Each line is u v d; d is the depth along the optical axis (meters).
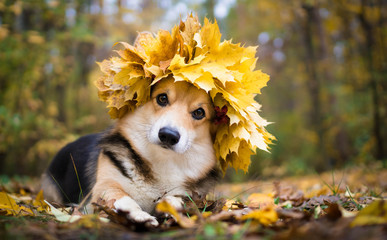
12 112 1.88
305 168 2.91
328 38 3.28
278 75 4.88
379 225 0.44
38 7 1.92
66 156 0.85
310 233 0.44
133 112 0.72
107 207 0.55
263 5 3.11
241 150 0.71
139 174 0.70
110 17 2.59
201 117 0.72
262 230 0.47
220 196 0.85
